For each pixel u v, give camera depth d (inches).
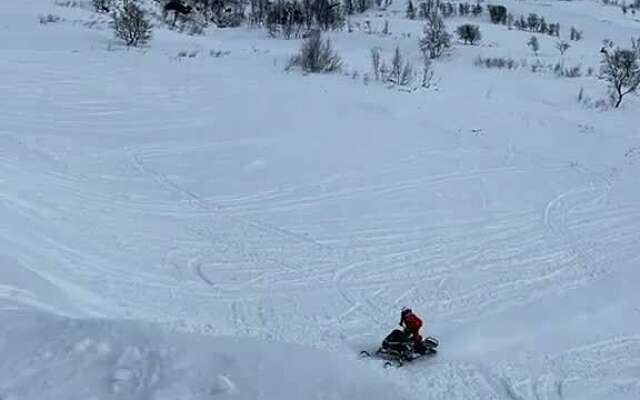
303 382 243.6
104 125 946.7
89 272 519.8
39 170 744.3
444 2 3100.4
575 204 798.5
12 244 514.3
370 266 596.1
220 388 233.9
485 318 512.7
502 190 823.7
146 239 607.5
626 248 676.7
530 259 636.7
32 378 238.2
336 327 483.8
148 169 798.5
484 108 1216.2
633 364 457.7
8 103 999.6
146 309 473.1
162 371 243.9
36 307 388.2
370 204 746.2
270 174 812.6
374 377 264.2
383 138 991.0
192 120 1002.1
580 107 1348.4
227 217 682.8
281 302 515.5
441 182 832.9
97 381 237.6
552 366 448.8
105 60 1355.8
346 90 1256.2
